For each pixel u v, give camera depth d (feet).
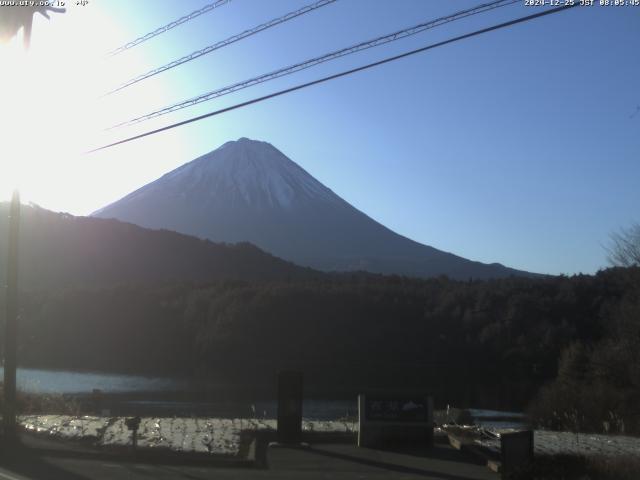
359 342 207.41
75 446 46.32
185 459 42.93
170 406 105.40
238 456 44.09
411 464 43.16
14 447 45.80
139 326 217.77
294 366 197.67
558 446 49.67
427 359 200.85
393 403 49.37
